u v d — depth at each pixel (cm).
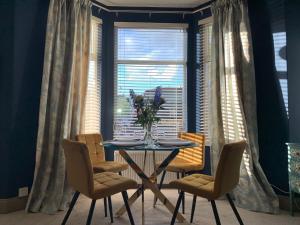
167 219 274
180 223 265
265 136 330
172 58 419
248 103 328
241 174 320
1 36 299
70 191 316
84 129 355
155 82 416
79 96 340
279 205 309
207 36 403
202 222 268
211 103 360
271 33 328
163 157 382
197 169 317
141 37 417
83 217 279
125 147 239
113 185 226
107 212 293
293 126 310
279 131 319
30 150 312
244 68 332
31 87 313
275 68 323
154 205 311
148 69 416
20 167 303
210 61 381
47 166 302
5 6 300
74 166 221
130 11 417
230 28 342
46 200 299
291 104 311
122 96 413
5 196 291
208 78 400
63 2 325
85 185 212
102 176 253
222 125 347
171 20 419
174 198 345
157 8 418
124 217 279
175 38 419
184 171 310
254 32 342
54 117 310
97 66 404
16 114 300
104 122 409
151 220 272
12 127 297
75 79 338
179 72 420
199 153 334
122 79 414
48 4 331
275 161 321
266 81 331
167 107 414
